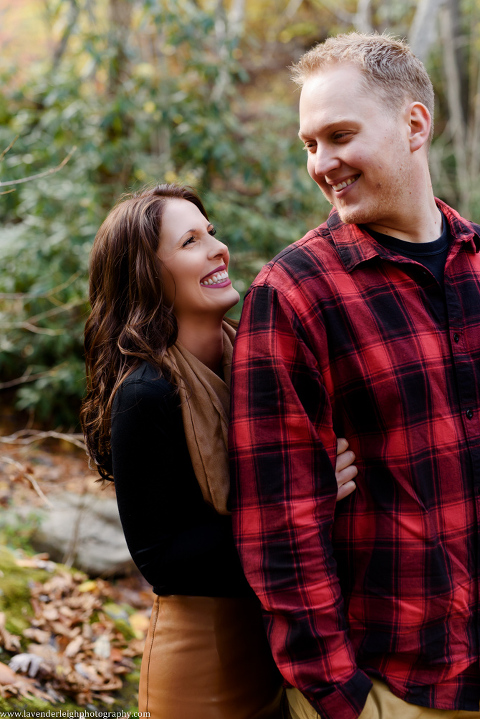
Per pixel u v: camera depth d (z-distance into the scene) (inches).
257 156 189.6
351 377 47.4
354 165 46.9
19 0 265.7
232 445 47.6
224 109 182.9
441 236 52.4
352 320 47.4
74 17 185.8
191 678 52.2
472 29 275.0
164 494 50.8
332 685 45.0
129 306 54.2
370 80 46.8
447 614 47.9
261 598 45.9
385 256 48.3
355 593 48.6
